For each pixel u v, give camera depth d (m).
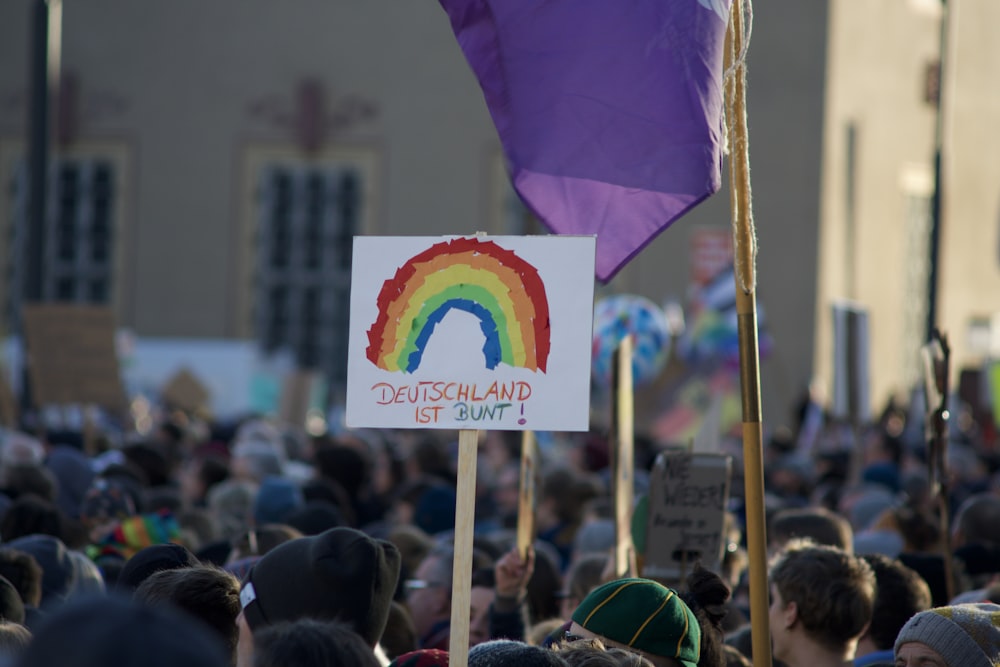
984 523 11.91
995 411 29.77
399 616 9.18
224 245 56.06
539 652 5.46
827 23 51.66
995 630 6.36
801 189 51.59
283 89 55.97
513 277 6.47
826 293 51.72
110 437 25.50
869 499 14.44
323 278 55.91
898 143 55.44
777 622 7.69
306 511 11.33
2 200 56.53
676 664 6.30
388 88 55.38
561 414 6.36
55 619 2.77
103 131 56.59
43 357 20.89
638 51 6.73
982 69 60.25
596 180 6.71
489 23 6.86
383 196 55.28
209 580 6.29
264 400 40.06
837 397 17.77
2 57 56.75
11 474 13.46
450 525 15.34
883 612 8.30
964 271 60.03
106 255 56.62
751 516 6.68
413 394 6.49
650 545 8.94
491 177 54.69
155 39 56.50
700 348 27.72
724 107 6.89
